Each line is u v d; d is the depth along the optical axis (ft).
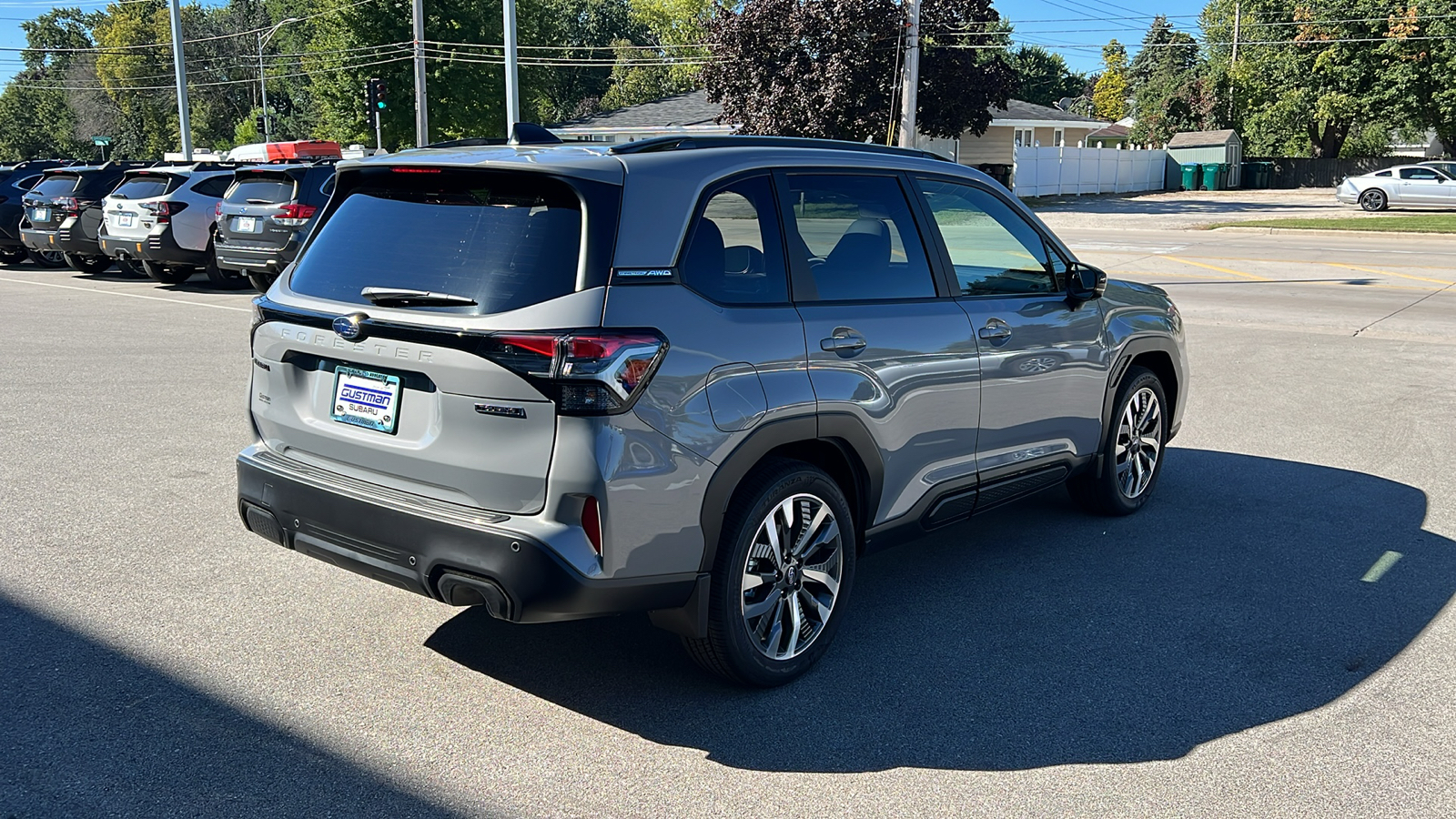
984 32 125.39
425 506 11.21
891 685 12.80
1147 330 18.85
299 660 13.16
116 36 302.86
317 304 12.10
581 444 10.46
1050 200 147.64
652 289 11.02
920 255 14.56
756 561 12.27
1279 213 118.42
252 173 50.44
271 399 12.90
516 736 11.45
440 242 11.55
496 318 10.66
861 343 13.03
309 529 12.17
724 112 130.72
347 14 168.35
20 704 11.82
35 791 10.15
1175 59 247.09
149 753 10.88
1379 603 15.39
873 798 10.37
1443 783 10.73
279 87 294.05
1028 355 15.88
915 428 14.01
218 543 17.15
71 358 33.60
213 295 52.11
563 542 10.56
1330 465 22.77
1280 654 13.70
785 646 12.75
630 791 10.44
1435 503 20.15
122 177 60.34
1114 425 18.47
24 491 19.69
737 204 12.22
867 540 13.83
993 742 11.49
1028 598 15.56
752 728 11.73
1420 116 172.14
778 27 122.52
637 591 11.07
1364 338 39.78
